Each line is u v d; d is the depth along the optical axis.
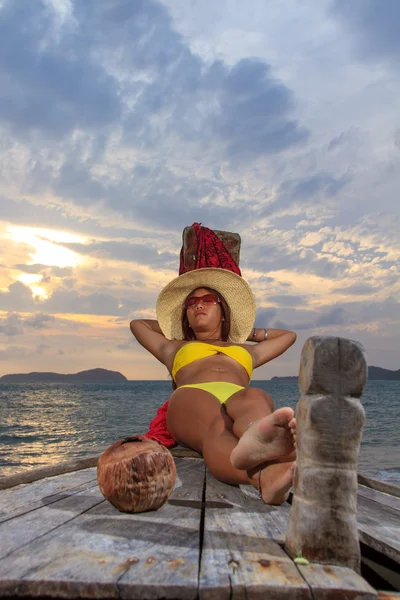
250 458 2.03
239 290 4.37
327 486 1.57
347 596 1.37
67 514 2.16
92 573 1.46
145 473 2.14
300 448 1.63
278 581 1.41
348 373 1.57
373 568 2.10
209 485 2.92
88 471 3.29
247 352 3.83
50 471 3.09
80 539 1.80
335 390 1.57
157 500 2.18
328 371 1.56
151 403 44.41
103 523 2.02
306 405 1.59
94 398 55.69
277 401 43.38
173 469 2.28
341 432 1.57
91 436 17.95
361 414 1.58
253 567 1.52
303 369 1.63
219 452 2.51
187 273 4.23
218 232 5.07
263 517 2.20
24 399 52.78
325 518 1.56
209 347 3.69
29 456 13.01
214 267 4.62
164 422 4.00
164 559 1.59
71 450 14.20
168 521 2.08
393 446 14.95
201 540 1.83
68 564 1.53
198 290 4.33
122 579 1.41
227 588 1.37
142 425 22.53
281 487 1.99
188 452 4.06
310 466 1.59
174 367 3.76
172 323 4.55
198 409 2.93
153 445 2.29
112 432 19.42
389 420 26.16
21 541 1.77
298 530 1.60
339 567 1.54
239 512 2.29
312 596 1.37
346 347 1.57
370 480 3.39
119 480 2.12
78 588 1.38
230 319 4.43
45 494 2.57
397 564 2.02
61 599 1.39
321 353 1.56
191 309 4.25
